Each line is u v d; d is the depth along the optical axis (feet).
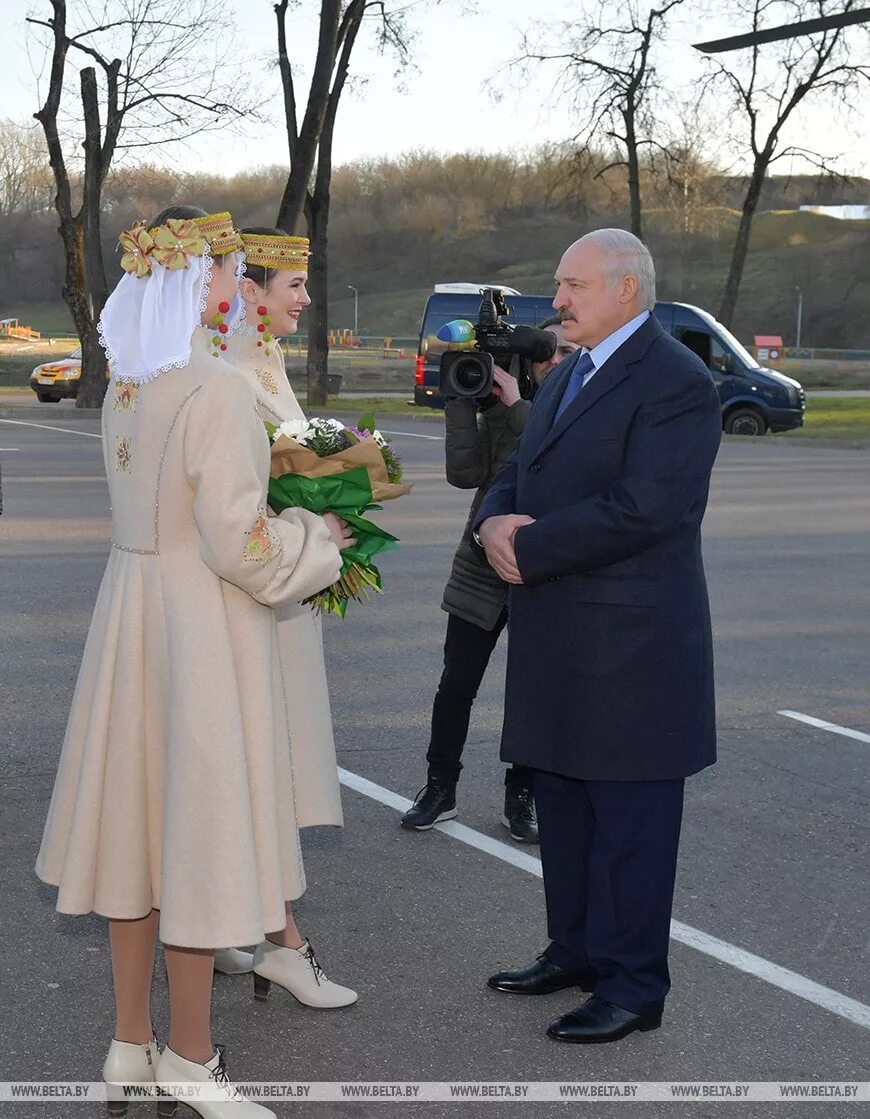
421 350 97.19
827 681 24.43
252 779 9.98
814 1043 11.71
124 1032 10.46
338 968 12.93
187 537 9.87
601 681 11.59
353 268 518.37
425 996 12.41
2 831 15.97
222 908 9.69
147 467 9.81
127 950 10.33
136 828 10.05
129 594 10.00
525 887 14.96
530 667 11.97
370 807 17.34
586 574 11.60
